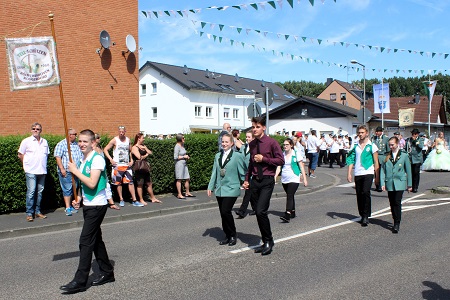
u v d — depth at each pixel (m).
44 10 15.41
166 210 11.37
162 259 6.87
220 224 9.73
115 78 17.41
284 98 61.25
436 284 5.59
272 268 6.30
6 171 10.48
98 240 5.70
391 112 51.31
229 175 7.57
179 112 47.50
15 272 6.36
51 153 11.30
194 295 5.27
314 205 12.18
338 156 25.88
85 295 5.33
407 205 11.88
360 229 8.88
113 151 11.90
